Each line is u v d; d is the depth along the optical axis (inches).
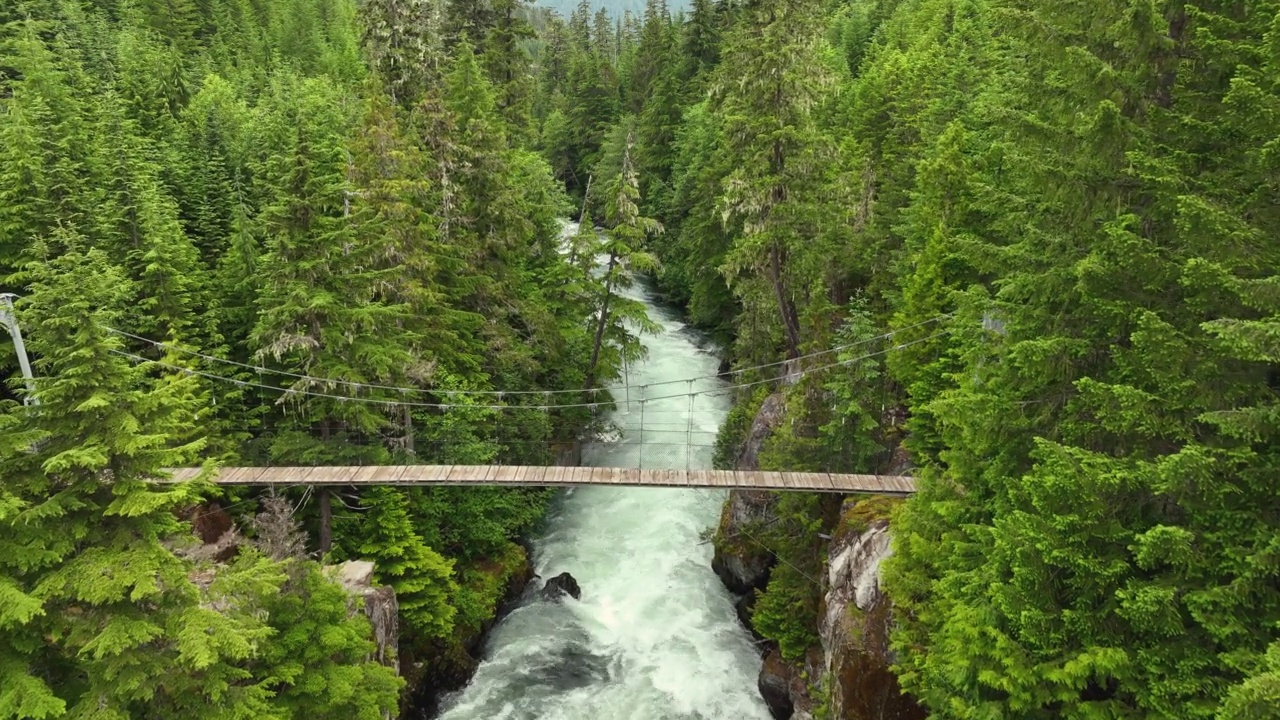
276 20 2549.2
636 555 906.7
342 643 462.0
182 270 800.3
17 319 502.6
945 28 1638.8
